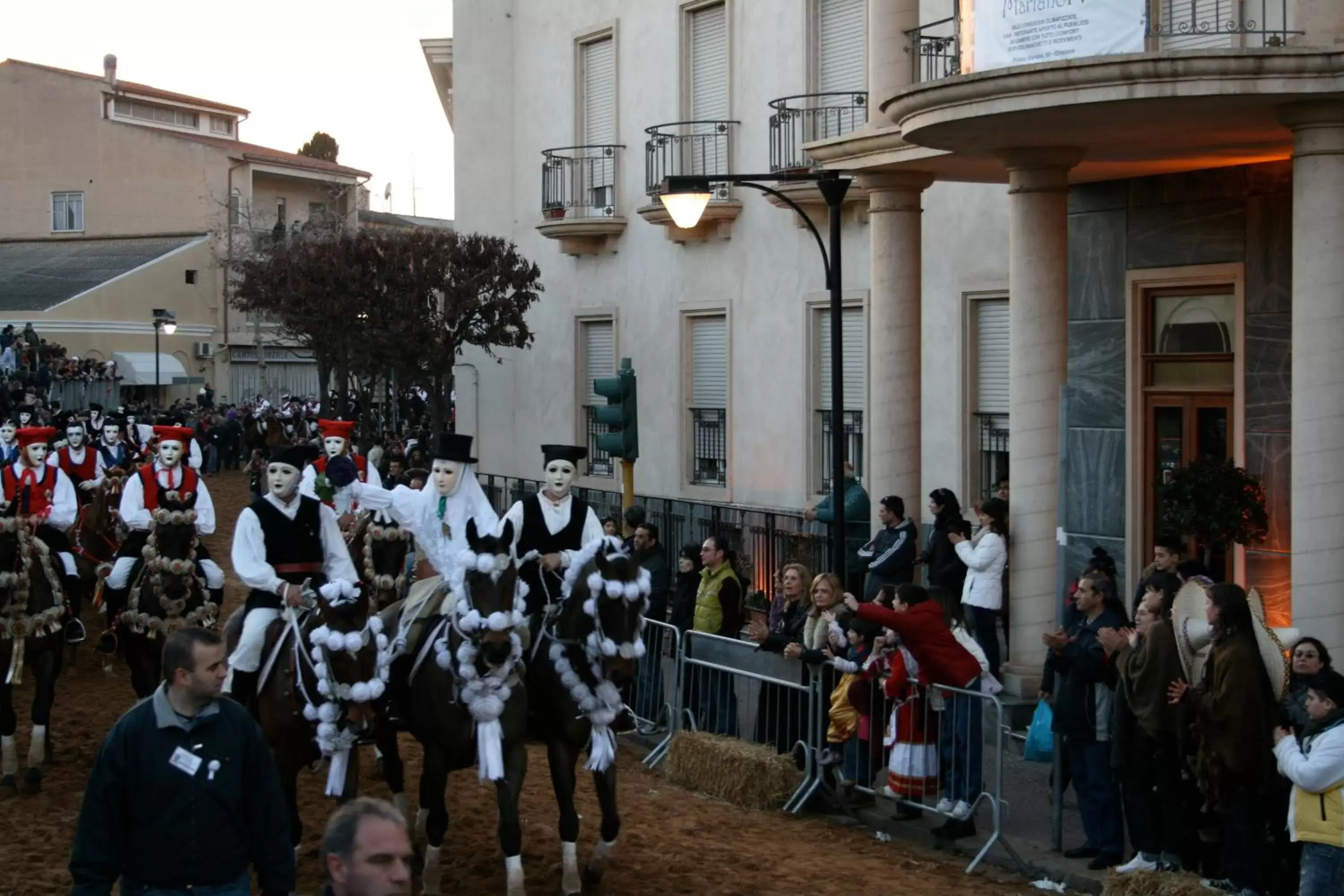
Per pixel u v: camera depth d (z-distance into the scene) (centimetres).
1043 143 1321
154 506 1302
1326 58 1103
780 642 1188
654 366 2420
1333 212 1141
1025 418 1360
